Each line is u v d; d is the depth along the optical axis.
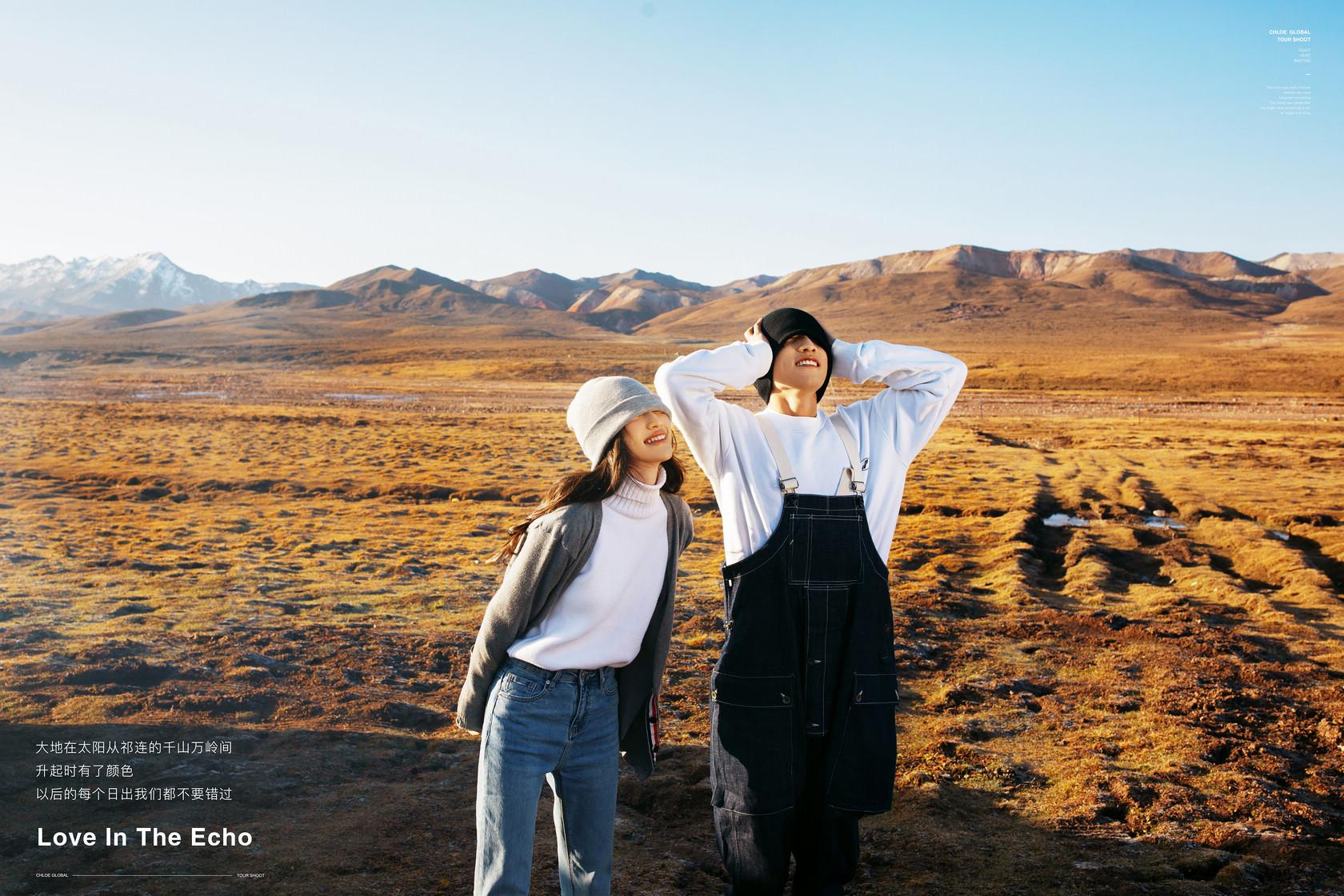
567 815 2.47
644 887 3.07
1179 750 4.53
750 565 2.45
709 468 2.56
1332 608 8.36
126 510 15.62
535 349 143.00
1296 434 32.16
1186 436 31.59
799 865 2.62
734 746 2.43
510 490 18.00
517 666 2.35
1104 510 14.92
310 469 21.55
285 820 3.61
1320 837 3.50
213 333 191.88
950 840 3.45
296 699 5.38
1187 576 9.80
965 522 13.86
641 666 2.54
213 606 8.03
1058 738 4.79
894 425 2.65
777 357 2.63
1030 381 77.50
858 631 2.45
